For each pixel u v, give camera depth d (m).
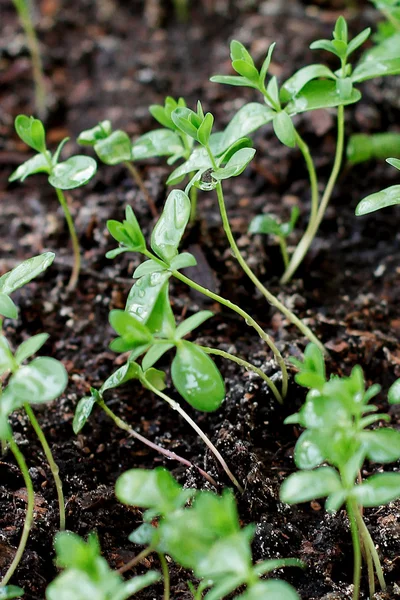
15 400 0.24
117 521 0.28
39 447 0.30
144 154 0.31
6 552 0.27
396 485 0.23
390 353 0.32
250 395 0.30
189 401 0.25
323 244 0.35
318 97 0.30
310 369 0.25
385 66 0.30
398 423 0.30
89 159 0.30
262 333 0.29
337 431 0.24
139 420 0.31
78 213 0.37
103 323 0.33
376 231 0.36
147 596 0.27
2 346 0.25
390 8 0.33
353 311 0.33
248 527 0.23
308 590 0.27
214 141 0.30
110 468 0.30
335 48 0.30
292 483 0.24
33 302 0.34
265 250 0.34
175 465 0.30
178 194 0.27
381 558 0.27
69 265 0.35
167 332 0.26
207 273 0.33
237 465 0.28
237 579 0.23
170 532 0.23
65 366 0.32
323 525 0.28
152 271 0.27
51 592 0.23
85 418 0.27
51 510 0.28
